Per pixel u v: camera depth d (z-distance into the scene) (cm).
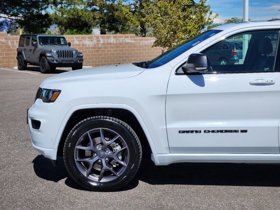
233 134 463
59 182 521
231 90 459
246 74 462
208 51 476
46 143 489
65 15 3706
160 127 472
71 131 484
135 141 479
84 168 492
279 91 454
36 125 498
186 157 478
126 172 483
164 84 467
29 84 1598
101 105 474
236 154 471
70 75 509
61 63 2175
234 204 455
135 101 468
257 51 471
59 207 446
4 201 461
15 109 1030
